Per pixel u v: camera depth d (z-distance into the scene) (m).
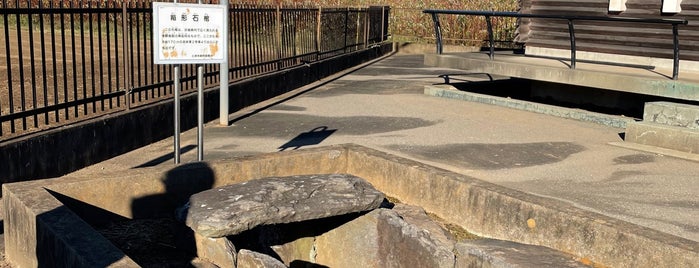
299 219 4.55
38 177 6.49
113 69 13.98
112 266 3.22
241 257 4.11
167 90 10.82
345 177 5.15
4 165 6.02
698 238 5.13
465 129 9.49
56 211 3.96
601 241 4.21
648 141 8.35
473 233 5.05
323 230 5.10
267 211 4.43
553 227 4.49
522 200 4.70
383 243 4.65
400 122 10.02
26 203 4.10
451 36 24.48
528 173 7.09
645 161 7.63
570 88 11.84
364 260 4.81
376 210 4.79
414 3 25.98
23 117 6.62
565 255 4.16
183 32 5.84
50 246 3.72
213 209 4.42
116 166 7.28
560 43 12.66
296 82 13.84
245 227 4.33
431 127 9.61
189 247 4.45
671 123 8.41
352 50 19.42
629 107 10.96
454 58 12.14
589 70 10.34
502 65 11.35
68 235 3.60
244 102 11.29
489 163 7.53
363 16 20.48
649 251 3.97
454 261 4.19
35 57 15.82
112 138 7.66
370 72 17.27
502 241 4.45
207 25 5.97
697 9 10.74
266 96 12.26
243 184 4.92
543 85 12.31
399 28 25.80
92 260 3.28
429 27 25.14
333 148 6.04
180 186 5.13
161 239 4.64
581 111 10.37
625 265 4.09
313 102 12.00
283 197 4.69
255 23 12.27
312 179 5.07
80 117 8.23
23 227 4.12
